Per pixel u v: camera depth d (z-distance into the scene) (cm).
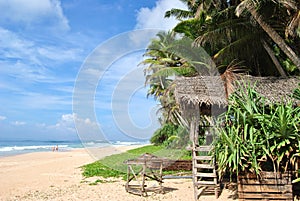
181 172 1224
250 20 1353
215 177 785
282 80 1202
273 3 1271
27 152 3559
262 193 693
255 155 674
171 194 852
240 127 719
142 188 851
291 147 671
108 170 1359
